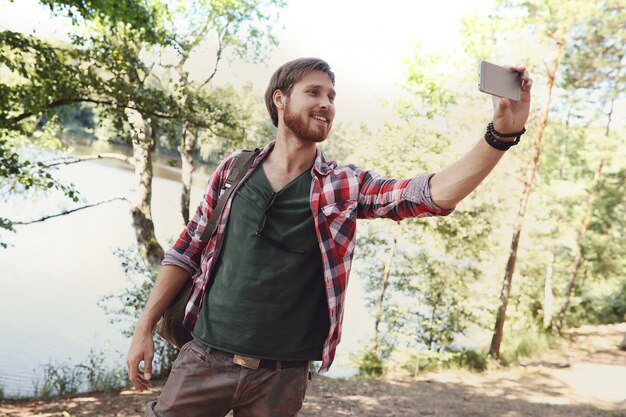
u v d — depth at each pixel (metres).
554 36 16.72
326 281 1.66
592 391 13.19
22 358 11.19
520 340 17.61
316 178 1.69
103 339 13.41
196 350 1.73
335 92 1.74
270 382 1.68
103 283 19.55
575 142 20.36
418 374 13.94
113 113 10.30
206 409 1.73
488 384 13.29
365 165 16.28
